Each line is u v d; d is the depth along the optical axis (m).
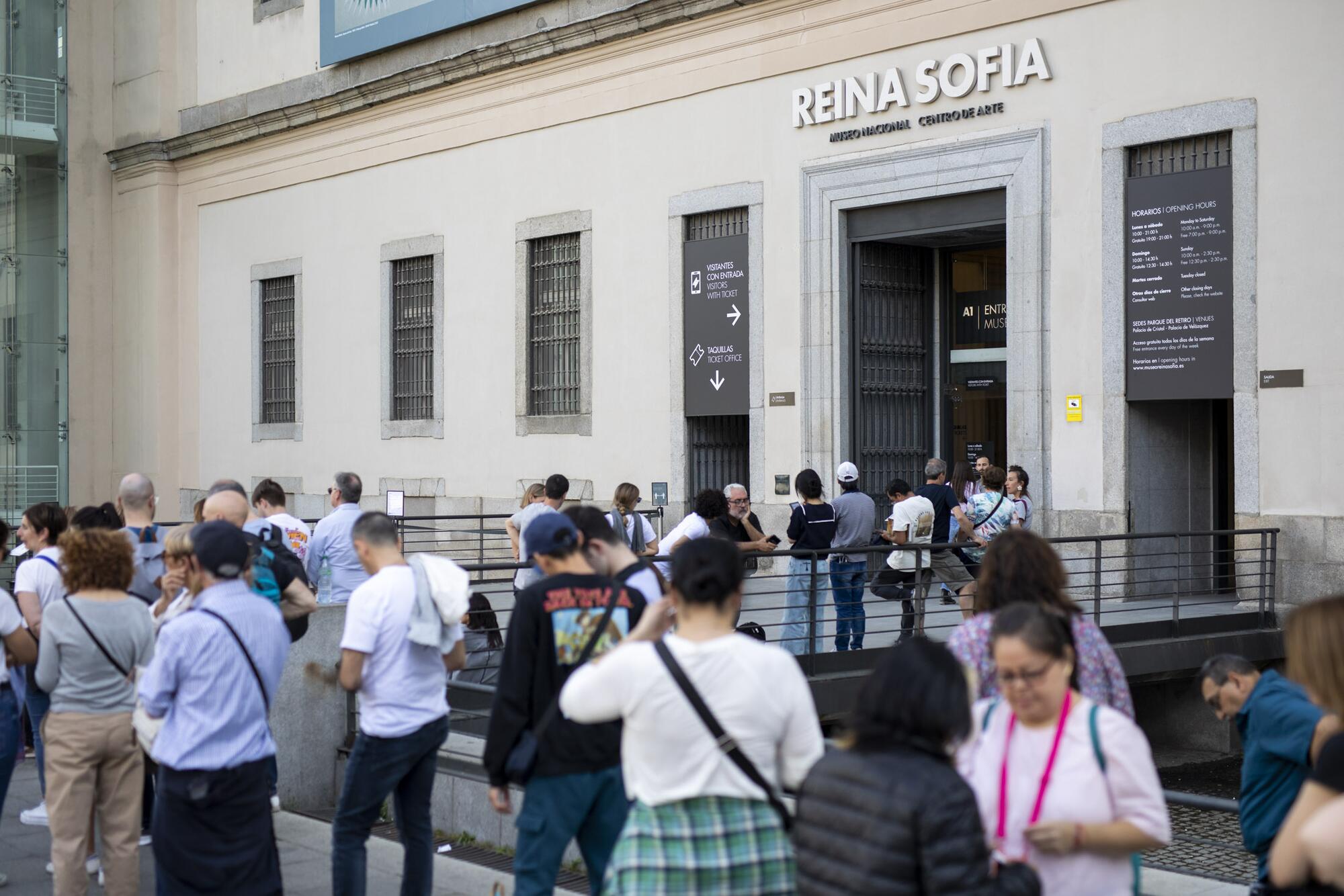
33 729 8.23
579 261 18.08
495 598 16.56
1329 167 11.72
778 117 15.66
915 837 3.08
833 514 11.27
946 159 14.19
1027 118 13.62
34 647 6.60
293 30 22.05
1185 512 13.55
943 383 15.96
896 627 13.02
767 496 15.80
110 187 25.89
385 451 20.70
